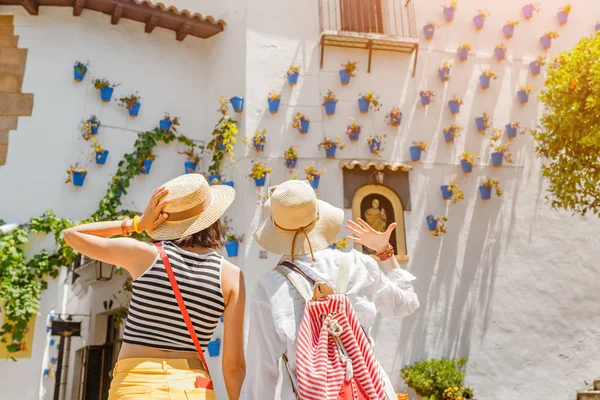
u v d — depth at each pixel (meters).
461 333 7.44
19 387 6.41
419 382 6.83
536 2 8.98
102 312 11.88
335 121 7.85
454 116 8.29
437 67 8.41
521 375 7.42
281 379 2.02
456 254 7.72
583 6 9.13
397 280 2.38
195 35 8.48
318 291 2.03
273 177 7.45
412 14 8.52
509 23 8.66
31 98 7.35
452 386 6.80
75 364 13.24
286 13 8.16
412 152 7.88
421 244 7.65
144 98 7.97
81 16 7.75
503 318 7.61
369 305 2.13
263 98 7.72
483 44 8.69
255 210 7.26
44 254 6.73
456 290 7.59
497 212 8.01
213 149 7.92
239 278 2.23
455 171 8.06
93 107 7.56
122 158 7.60
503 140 8.34
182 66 8.37
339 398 1.85
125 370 1.96
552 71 6.35
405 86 8.22
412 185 7.85
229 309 2.18
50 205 7.05
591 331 7.76
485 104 8.44
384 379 2.04
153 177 7.75
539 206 8.15
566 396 7.44
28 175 7.10
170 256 2.12
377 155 7.80
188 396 1.92
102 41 7.84
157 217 2.20
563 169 6.19
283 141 7.61
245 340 6.80
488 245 7.85
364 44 8.09
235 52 8.03
